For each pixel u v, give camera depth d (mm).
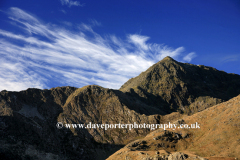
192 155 139750
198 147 171750
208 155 153875
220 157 143750
